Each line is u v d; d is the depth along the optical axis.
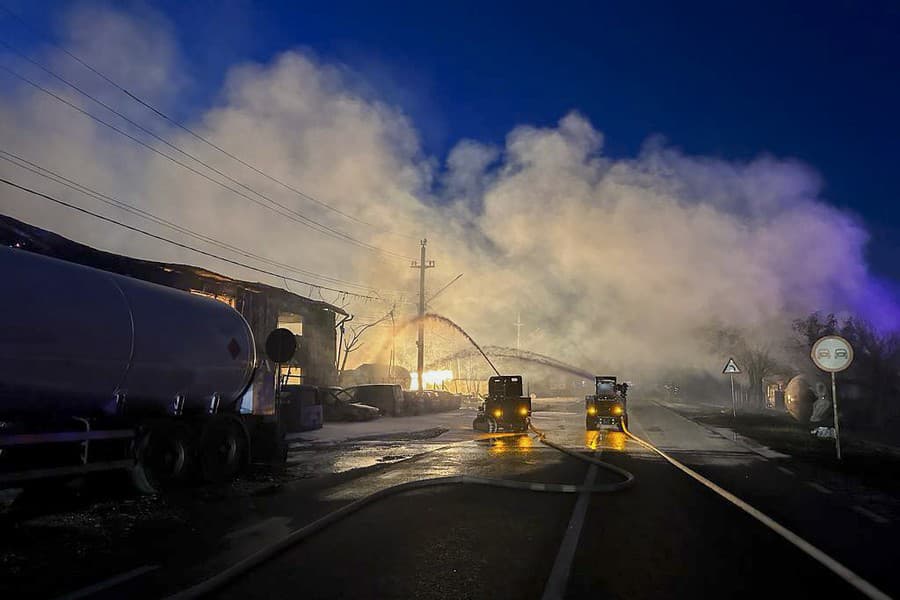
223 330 11.36
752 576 5.80
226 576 5.53
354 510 8.56
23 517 7.93
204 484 10.66
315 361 34.00
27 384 7.88
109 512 8.38
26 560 6.09
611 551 6.64
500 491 10.22
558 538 7.14
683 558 6.38
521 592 5.32
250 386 12.55
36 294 8.02
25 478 7.98
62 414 8.63
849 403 27.61
